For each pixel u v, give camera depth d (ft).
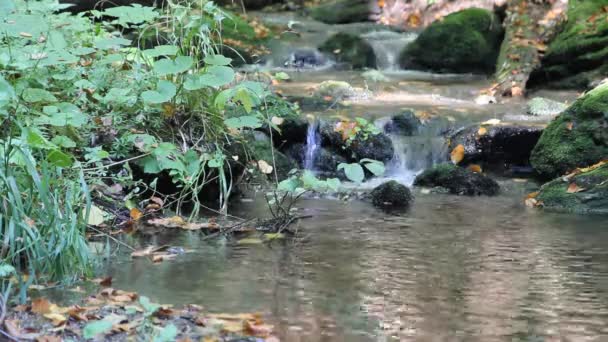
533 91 33.40
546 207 21.34
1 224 13.88
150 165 19.06
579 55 33.35
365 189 23.29
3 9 17.53
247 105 18.86
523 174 25.46
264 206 20.86
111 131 19.76
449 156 25.88
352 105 28.81
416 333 12.21
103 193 18.61
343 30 42.50
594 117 23.97
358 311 13.10
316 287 14.25
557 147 24.20
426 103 29.86
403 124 26.84
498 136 25.53
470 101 31.12
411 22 44.16
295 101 28.43
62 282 13.94
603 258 16.34
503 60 35.14
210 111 20.77
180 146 20.42
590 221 19.71
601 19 34.63
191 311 12.70
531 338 12.07
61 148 18.38
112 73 20.84
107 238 16.58
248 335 11.70
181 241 17.26
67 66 20.42
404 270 15.42
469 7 42.01
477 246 17.24
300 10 48.29
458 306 13.43
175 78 20.49
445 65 37.76
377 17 45.27
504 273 15.30
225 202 19.60
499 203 21.89
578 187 21.57
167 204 19.88
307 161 25.44
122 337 11.43
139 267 15.20
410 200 21.68
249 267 15.38
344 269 15.39
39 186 14.12
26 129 15.14
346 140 25.31
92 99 20.72
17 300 12.88
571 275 15.19
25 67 17.93
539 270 15.51
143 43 24.49
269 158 23.59
